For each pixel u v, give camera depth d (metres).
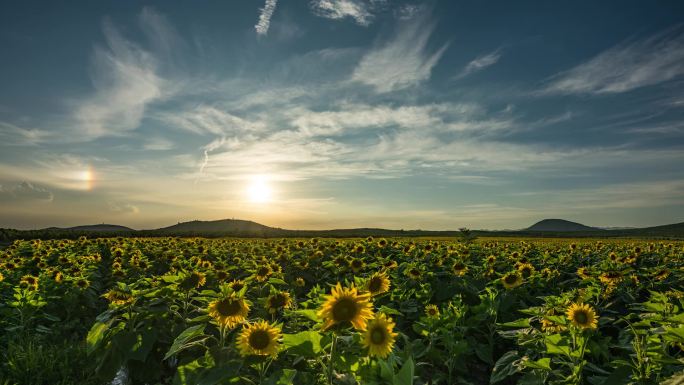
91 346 6.54
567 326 6.00
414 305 10.27
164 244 24.39
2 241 39.03
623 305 11.16
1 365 7.62
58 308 10.80
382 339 3.99
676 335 4.88
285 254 17.23
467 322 8.75
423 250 18.47
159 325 7.28
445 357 7.67
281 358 5.77
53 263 17.75
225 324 5.41
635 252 18.84
